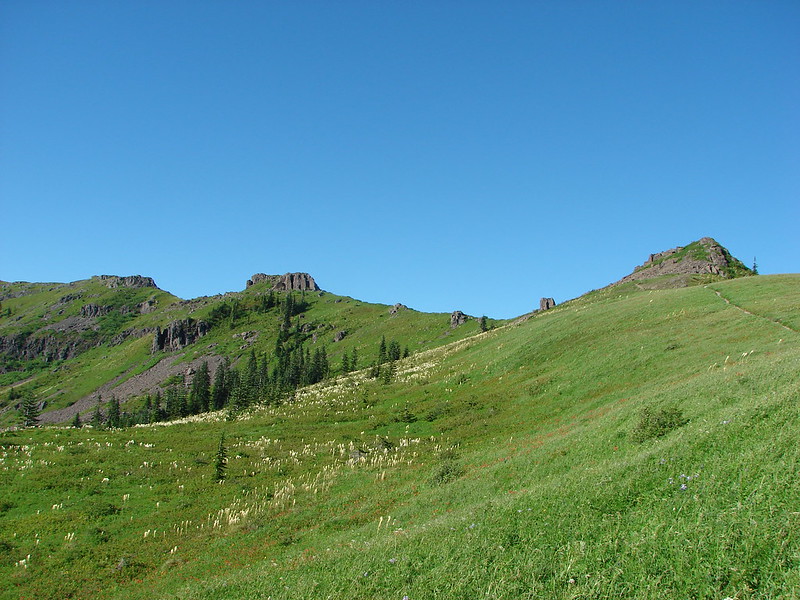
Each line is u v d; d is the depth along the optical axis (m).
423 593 14.25
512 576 13.89
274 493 39.28
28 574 27.78
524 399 52.56
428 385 72.94
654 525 14.41
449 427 52.00
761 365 29.25
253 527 32.47
